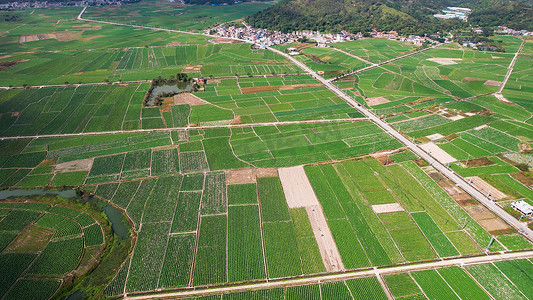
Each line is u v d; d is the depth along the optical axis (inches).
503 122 5659.5
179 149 4921.3
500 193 3895.2
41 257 3093.0
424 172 4315.9
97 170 4424.2
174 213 3636.8
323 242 3262.8
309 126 5634.8
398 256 3107.8
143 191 3996.1
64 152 4877.0
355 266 3009.4
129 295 2753.4
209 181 4180.6
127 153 4825.3
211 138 5251.0
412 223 3484.3
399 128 5516.7
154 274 2930.6
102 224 3496.6
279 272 2957.7
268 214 3624.5
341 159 4645.7
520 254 3097.9
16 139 5260.8
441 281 2854.3
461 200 3801.7
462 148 4879.4
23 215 3617.1
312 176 4266.7
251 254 3139.8
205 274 2938.0
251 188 4042.8
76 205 3779.5
